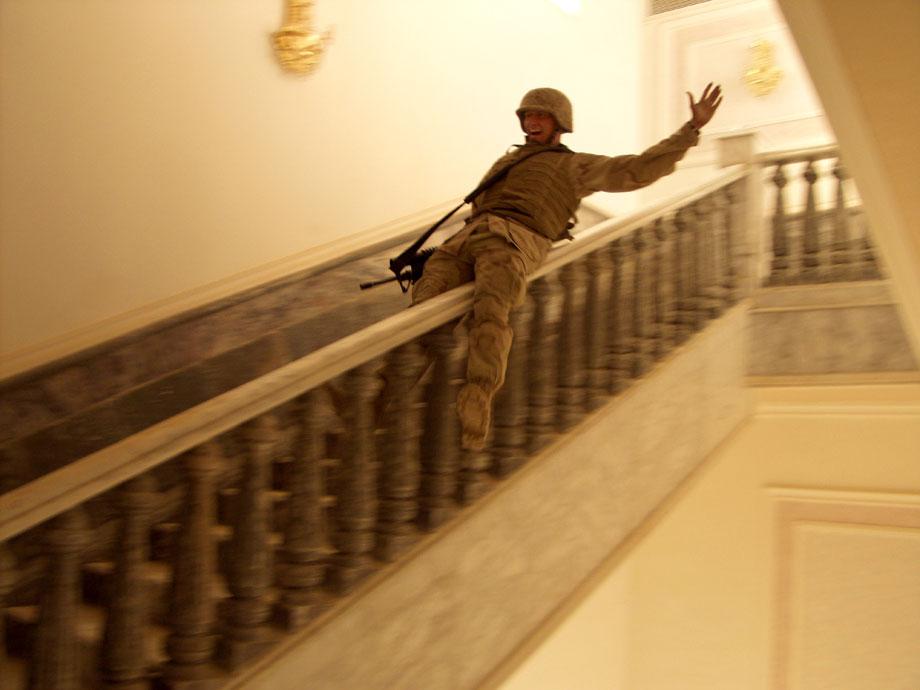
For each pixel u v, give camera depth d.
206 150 4.90
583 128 7.58
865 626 6.06
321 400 2.91
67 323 4.32
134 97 4.62
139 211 4.62
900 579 5.98
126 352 4.46
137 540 2.49
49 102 4.31
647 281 4.59
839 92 3.23
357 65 5.71
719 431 5.20
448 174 6.34
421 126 6.14
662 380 4.61
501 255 3.41
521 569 3.64
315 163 5.44
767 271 5.87
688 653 6.79
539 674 6.33
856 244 5.53
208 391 4.69
